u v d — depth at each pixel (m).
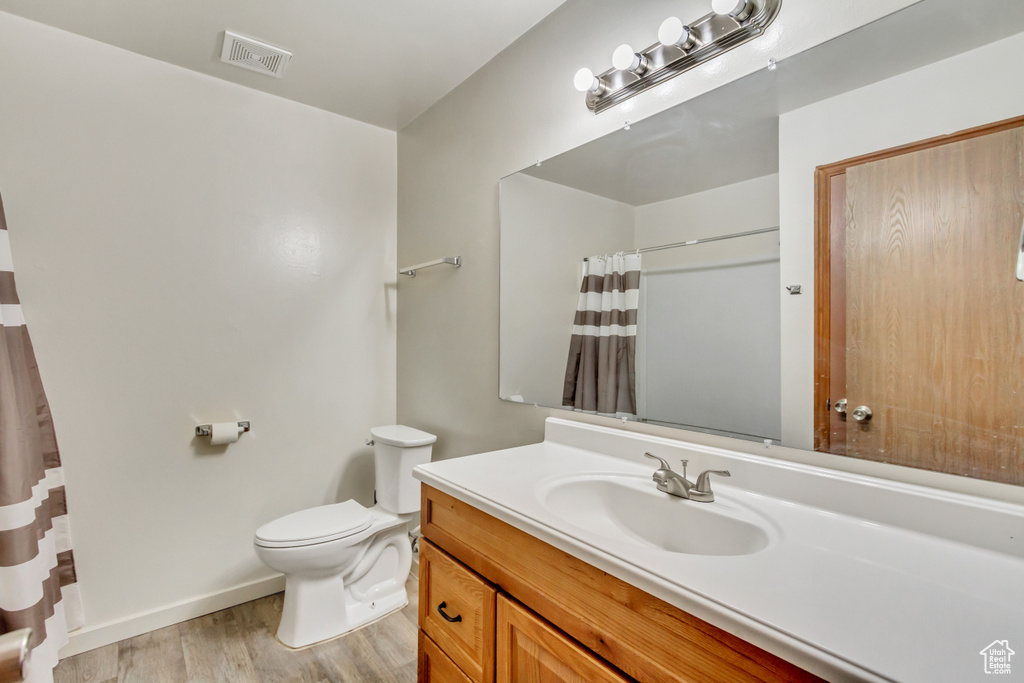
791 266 1.04
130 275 1.85
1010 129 0.78
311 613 1.79
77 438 1.74
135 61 1.86
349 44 1.81
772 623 0.58
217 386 2.04
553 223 1.61
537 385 1.67
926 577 0.70
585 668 0.80
